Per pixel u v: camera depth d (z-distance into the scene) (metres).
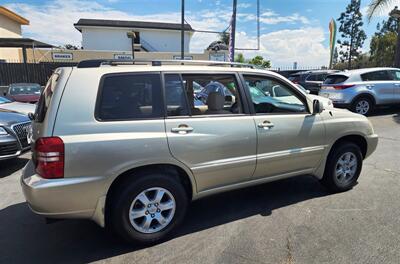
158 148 2.94
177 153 3.04
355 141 4.51
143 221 3.04
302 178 4.90
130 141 2.82
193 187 3.25
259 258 2.85
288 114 3.77
